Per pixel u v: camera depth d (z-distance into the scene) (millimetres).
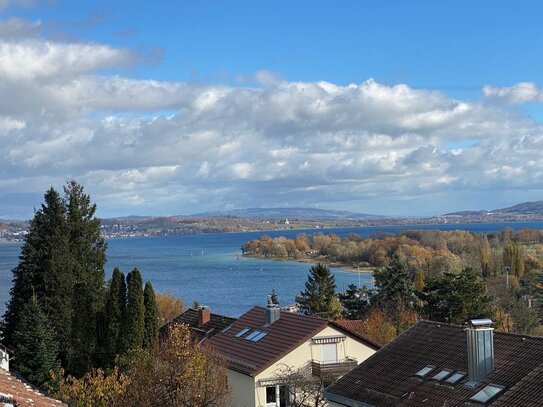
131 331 50344
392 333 65938
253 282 174375
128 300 51000
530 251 165500
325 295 86688
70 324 54375
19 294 57938
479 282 72375
